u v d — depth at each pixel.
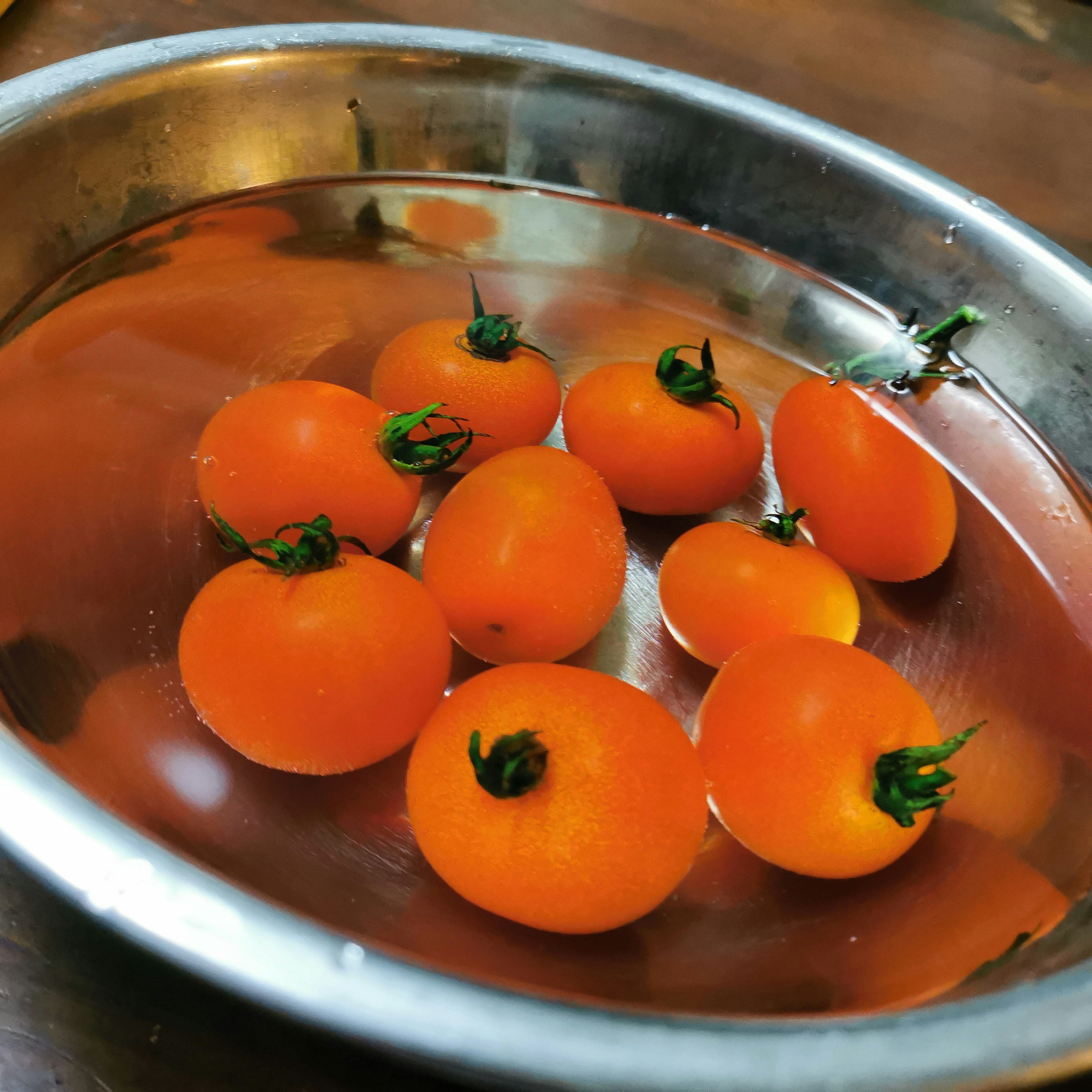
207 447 0.13
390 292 0.18
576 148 0.19
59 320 0.16
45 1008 0.10
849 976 0.10
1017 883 0.12
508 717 0.10
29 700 0.12
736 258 0.19
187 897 0.08
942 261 0.17
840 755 0.11
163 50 0.16
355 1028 0.08
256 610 0.11
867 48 0.26
